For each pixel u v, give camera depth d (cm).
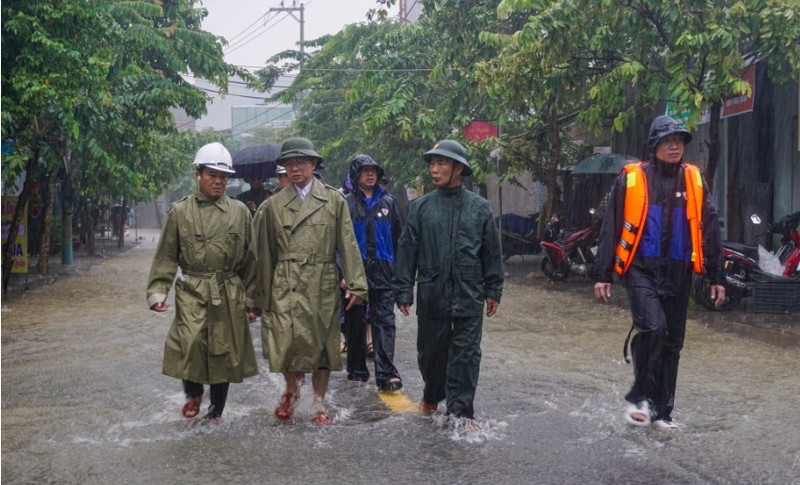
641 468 472
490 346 887
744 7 1061
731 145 1532
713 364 775
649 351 547
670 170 550
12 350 893
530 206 2783
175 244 567
